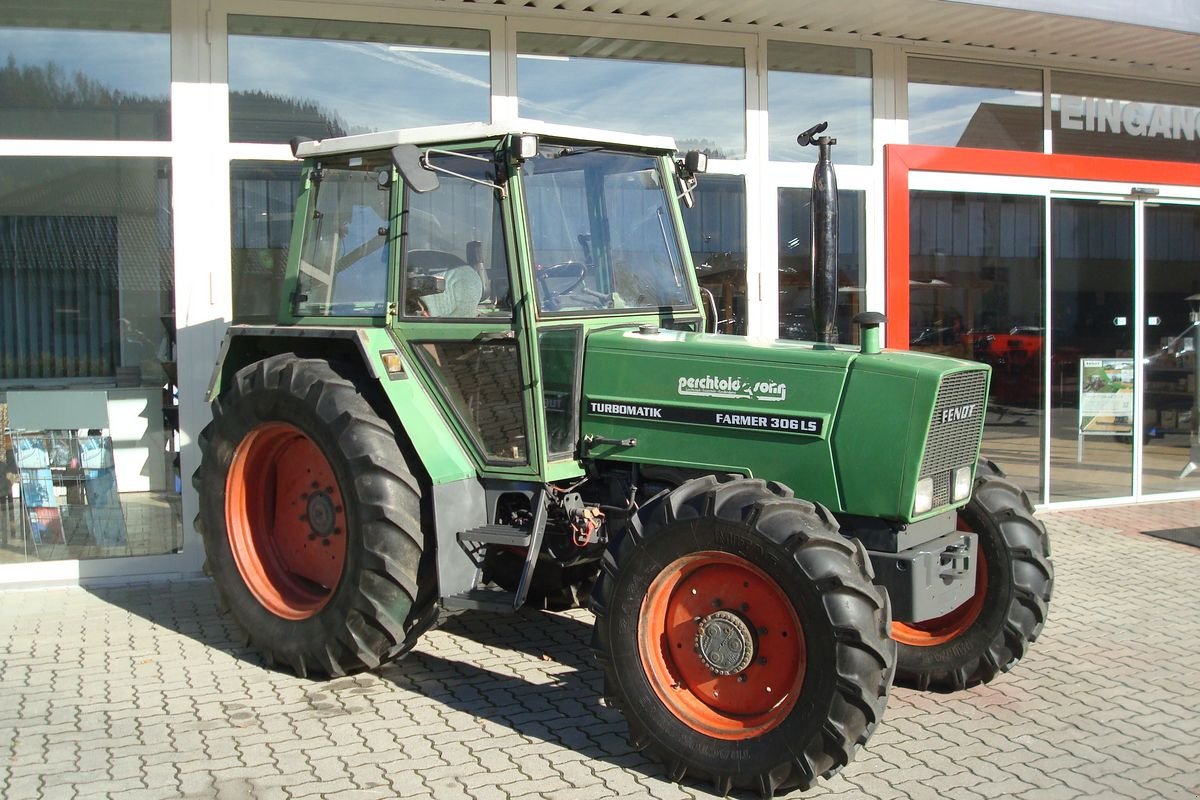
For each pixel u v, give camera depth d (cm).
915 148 805
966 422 421
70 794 363
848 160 798
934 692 475
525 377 445
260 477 514
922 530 409
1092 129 884
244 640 525
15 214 639
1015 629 456
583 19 714
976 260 836
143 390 657
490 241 454
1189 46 816
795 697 360
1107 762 397
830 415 403
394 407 461
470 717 437
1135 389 905
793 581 357
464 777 379
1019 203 849
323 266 510
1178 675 495
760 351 422
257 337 525
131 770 383
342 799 360
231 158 654
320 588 505
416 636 468
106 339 653
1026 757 402
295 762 390
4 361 645
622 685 388
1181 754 405
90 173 642
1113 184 880
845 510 401
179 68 642
